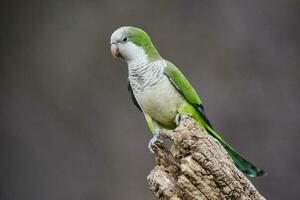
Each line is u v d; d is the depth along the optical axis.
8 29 15.44
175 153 6.91
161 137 7.39
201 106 8.29
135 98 8.46
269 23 14.81
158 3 15.23
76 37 15.45
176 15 15.16
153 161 14.86
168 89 8.12
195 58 14.95
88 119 15.16
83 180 14.92
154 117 8.35
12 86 15.32
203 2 15.06
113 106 15.20
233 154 8.16
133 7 15.30
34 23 15.48
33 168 15.02
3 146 15.06
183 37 15.05
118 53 8.32
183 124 6.90
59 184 14.92
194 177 6.60
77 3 15.55
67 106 15.27
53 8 15.52
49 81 15.34
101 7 15.43
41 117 15.22
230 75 14.73
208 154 6.66
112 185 14.85
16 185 14.92
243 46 14.82
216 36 14.95
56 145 15.09
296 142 14.25
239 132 14.38
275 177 14.16
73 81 15.32
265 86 14.57
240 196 6.67
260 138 14.34
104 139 15.07
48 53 15.43
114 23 15.37
